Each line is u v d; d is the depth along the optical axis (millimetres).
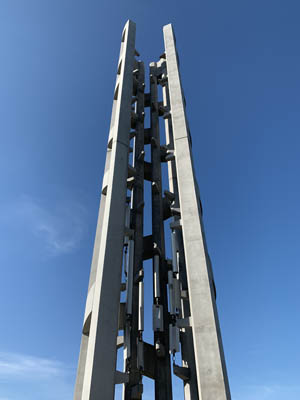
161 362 9062
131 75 13500
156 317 9211
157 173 12547
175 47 15094
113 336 7695
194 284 8398
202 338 7586
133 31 15180
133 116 13789
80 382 8789
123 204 9977
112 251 8898
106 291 8203
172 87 13297
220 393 6809
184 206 9914
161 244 11008
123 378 7594
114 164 10531
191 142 13477
